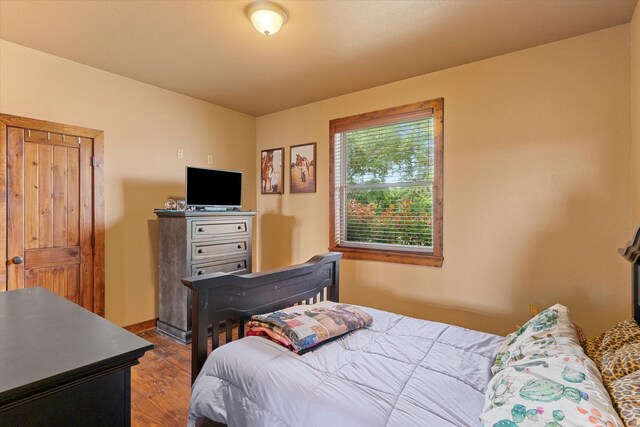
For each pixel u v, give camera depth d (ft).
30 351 2.87
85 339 3.15
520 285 8.94
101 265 10.42
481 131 9.51
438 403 4.09
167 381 8.11
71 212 9.84
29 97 9.02
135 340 3.14
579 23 7.62
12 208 8.77
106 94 10.51
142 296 11.44
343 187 12.65
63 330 3.39
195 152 12.98
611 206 7.80
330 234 12.76
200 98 12.93
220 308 6.01
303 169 13.62
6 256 8.66
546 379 3.41
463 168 9.80
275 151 14.58
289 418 4.22
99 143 10.37
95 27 7.91
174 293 10.85
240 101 13.24
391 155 11.46
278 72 10.46
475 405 4.08
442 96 10.18
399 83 11.07
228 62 9.73
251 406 4.62
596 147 7.95
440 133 10.18
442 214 10.17
